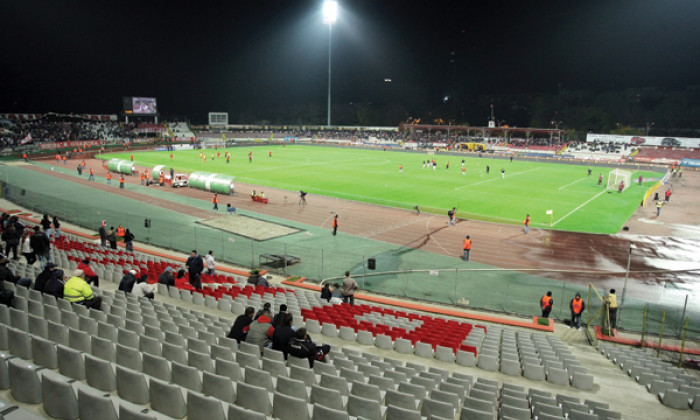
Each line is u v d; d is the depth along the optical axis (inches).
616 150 4227.4
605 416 364.5
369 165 3267.7
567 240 1451.8
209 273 968.3
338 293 928.9
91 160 3302.2
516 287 1033.5
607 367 589.0
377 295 966.4
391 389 384.2
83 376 348.5
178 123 5679.1
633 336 777.6
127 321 487.2
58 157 3142.2
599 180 2559.1
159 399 303.4
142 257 1077.8
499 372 509.4
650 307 911.0
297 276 1064.8
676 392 434.6
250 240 1357.0
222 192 2096.5
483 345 587.2
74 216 1541.6
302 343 418.9
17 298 520.7
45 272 580.4
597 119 5910.4
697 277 1133.1
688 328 807.7
